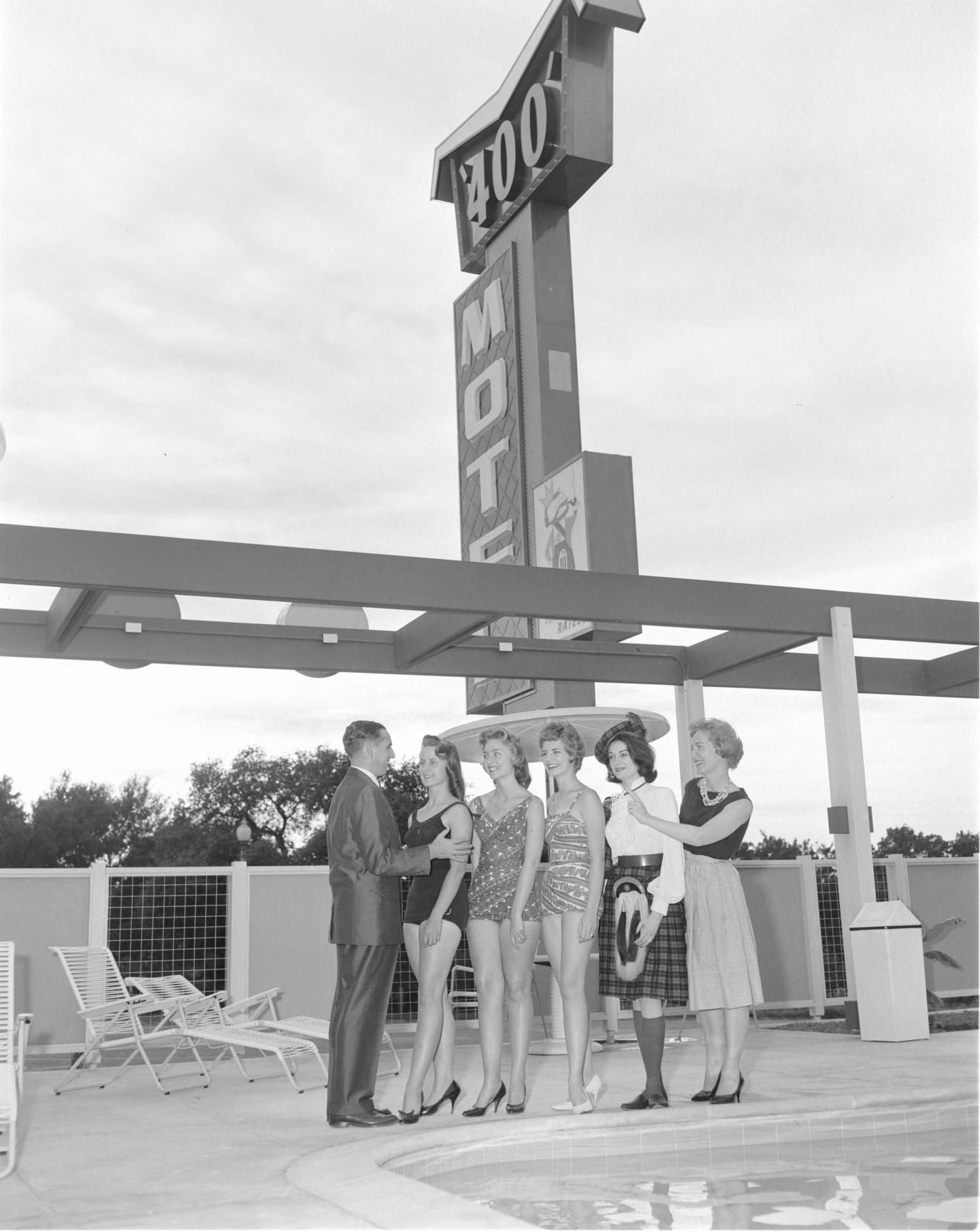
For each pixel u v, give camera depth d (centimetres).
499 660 1055
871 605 930
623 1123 452
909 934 797
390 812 482
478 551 2061
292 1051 609
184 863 3806
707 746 518
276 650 977
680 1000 495
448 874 495
